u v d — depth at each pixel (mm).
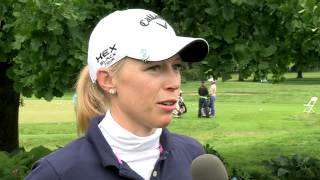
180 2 7406
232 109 31750
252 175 8844
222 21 6980
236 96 45000
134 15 2137
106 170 2062
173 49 2037
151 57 2027
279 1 6945
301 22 7145
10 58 7871
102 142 2094
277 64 8102
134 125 2117
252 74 7922
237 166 10344
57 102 36219
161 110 2061
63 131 20781
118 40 2088
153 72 2061
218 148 15070
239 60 7078
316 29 6992
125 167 2061
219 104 36750
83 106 2258
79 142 2150
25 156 7367
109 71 2119
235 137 18375
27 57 6547
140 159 2131
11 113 10641
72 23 6141
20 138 18125
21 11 6273
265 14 7211
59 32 6066
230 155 13359
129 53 2051
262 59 7473
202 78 7473
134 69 2055
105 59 2123
